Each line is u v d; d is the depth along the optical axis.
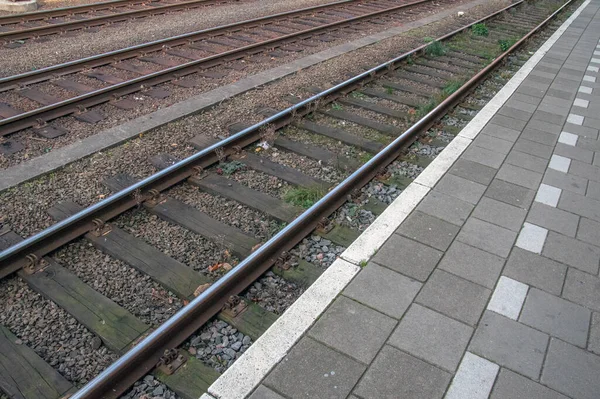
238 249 4.51
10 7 13.50
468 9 17.73
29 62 9.34
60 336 3.60
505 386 3.20
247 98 8.20
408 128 7.24
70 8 13.12
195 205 5.21
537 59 11.35
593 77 10.15
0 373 3.27
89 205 5.15
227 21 13.51
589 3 22.53
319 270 4.32
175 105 7.66
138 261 4.29
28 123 6.79
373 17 14.83
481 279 4.14
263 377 3.19
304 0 17.41
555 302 3.93
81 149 6.18
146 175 5.77
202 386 3.24
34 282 4.00
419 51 11.02
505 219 4.98
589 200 5.43
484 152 6.39
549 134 7.09
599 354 3.48
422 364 3.34
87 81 8.61
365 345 3.46
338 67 10.02
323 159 6.25
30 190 5.34
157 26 12.51
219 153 5.93
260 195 5.37
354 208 5.20
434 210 5.06
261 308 3.90
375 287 3.99
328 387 3.14
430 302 3.87
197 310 3.65
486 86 9.59
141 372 3.26
